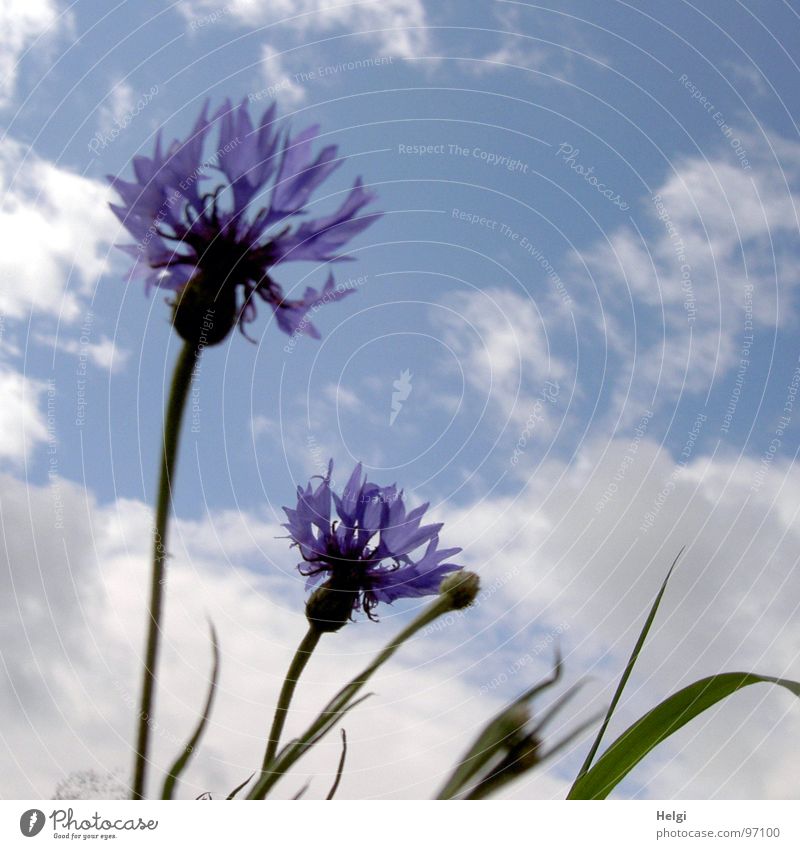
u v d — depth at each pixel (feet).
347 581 0.84
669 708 0.74
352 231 0.85
